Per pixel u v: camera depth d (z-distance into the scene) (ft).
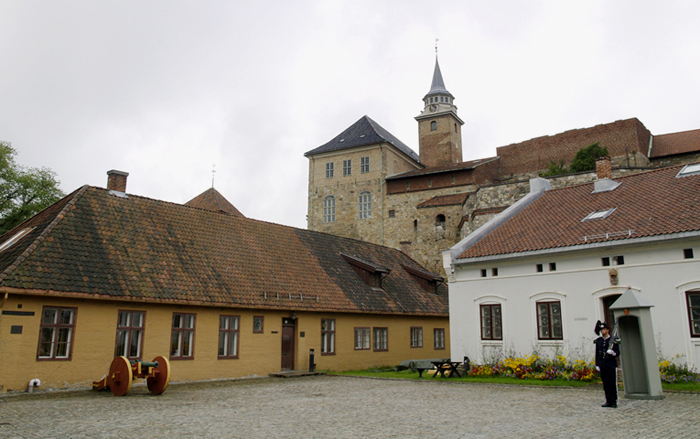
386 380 66.13
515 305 67.51
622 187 73.82
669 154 148.77
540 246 65.57
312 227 191.11
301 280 81.41
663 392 47.14
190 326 64.75
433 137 213.46
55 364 52.54
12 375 49.70
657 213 60.95
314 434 30.35
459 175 163.63
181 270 66.69
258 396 48.85
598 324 41.73
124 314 58.75
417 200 169.89
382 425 33.19
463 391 51.88
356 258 94.94
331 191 189.26
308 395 49.65
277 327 74.33
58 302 53.52
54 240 57.57
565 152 164.76
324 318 80.84
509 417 35.68
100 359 55.83
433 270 158.10
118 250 62.75
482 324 70.69
